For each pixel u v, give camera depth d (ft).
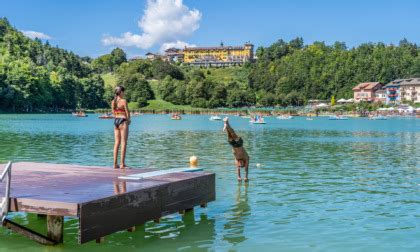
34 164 69.77
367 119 585.63
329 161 114.83
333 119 580.71
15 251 44.01
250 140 196.54
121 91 63.98
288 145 168.66
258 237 48.49
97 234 41.68
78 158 116.78
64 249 44.52
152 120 495.41
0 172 60.85
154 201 49.03
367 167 103.09
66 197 43.01
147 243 46.42
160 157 122.01
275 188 75.46
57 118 476.54
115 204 43.86
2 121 374.84
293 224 53.42
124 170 63.10
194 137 211.00
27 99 631.15
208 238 48.06
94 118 506.89
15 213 58.54
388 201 65.87
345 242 46.85
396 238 48.19
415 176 89.35
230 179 84.38
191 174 59.06
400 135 244.63
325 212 59.11
